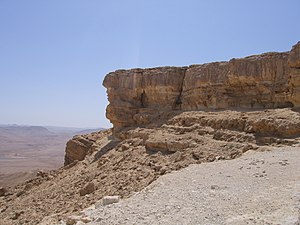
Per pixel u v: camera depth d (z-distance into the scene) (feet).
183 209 35.78
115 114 129.39
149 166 77.41
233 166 55.62
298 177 43.01
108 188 72.43
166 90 117.29
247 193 38.93
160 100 120.06
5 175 243.19
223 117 84.33
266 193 37.73
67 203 76.79
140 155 87.76
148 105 124.88
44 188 107.96
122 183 71.61
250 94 89.15
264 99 85.15
